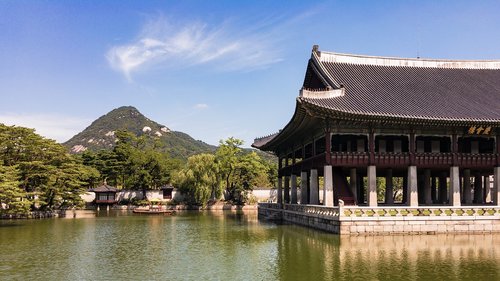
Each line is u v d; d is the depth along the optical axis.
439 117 44.72
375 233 40.41
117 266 29.22
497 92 54.03
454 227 41.19
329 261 29.28
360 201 67.44
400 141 51.31
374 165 45.97
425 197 57.78
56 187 75.62
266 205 76.44
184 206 106.25
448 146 53.72
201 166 103.38
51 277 26.08
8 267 28.97
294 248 34.88
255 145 79.69
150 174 115.00
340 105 45.47
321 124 47.53
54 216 77.62
